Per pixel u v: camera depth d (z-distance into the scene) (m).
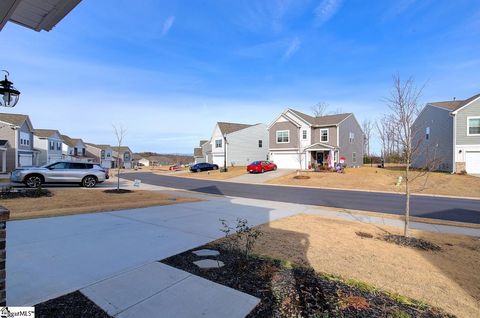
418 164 32.81
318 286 3.89
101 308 3.13
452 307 3.46
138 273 4.11
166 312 3.08
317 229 7.52
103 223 7.33
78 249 5.15
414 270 4.66
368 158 51.12
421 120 32.44
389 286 4.00
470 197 16.81
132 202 11.52
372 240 6.50
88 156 70.62
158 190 18.03
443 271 4.65
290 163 36.66
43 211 8.71
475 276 4.48
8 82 4.74
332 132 34.62
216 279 3.97
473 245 6.37
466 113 24.39
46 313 2.99
